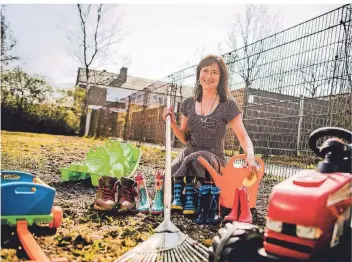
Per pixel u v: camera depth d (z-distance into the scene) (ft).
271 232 4.18
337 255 4.10
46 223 6.98
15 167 14.52
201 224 7.54
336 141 4.80
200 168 8.25
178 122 24.63
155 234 6.00
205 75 8.69
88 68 47.09
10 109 40.29
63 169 11.98
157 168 17.63
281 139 17.03
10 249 5.50
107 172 11.06
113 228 7.06
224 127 8.75
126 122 37.19
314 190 4.12
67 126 44.88
